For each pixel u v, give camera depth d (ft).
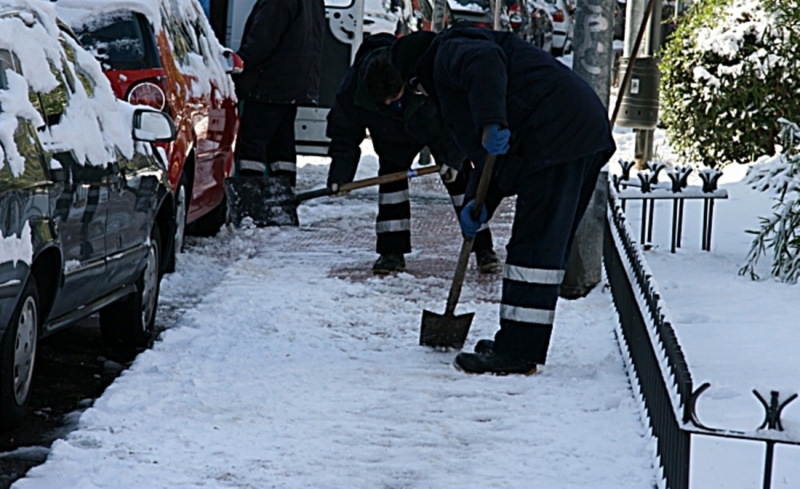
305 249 37.06
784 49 46.37
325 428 19.33
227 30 49.73
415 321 27.48
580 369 23.30
